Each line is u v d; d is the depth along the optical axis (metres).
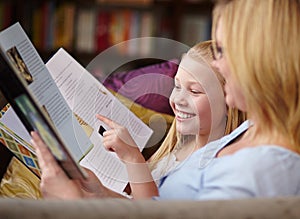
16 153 1.19
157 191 1.11
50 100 1.08
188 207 0.74
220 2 1.04
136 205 0.74
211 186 0.95
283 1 0.97
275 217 0.75
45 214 0.70
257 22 0.96
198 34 3.80
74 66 1.22
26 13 3.58
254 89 0.95
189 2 3.81
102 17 3.67
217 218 0.74
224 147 1.06
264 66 0.94
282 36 0.95
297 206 0.76
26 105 0.86
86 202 0.73
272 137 0.98
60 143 0.86
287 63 0.95
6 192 1.29
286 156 0.93
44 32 3.60
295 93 0.96
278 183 0.91
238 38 0.96
